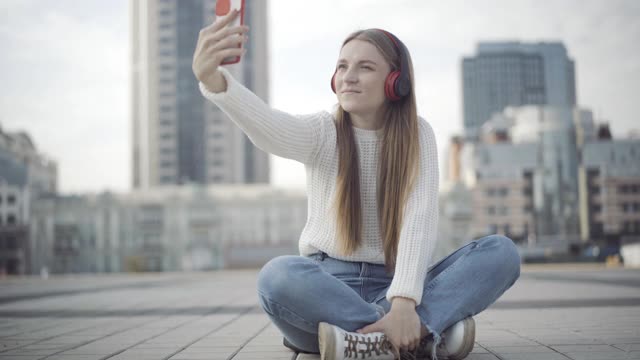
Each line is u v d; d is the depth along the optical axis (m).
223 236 50.69
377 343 2.07
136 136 82.94
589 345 2.80
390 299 2.10
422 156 2.28
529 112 59.62
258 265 49.97
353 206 2.26
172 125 81.19
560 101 89.81
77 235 51.50
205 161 80.75
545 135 57.97
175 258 50.59
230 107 2.02
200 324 4.27
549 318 4.21
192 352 2.83
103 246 51.19
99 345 3.17
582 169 58.00
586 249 55.31
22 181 54.72
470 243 2.36
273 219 50.72
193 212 50.97
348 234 2.26
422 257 2.10
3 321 4.71
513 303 5.70
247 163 81.56
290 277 2.13
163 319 4.71
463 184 51.94
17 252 51.34
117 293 8.91
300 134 2.22
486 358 2.44
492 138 59.19
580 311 4.73
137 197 51.59
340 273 2.33
